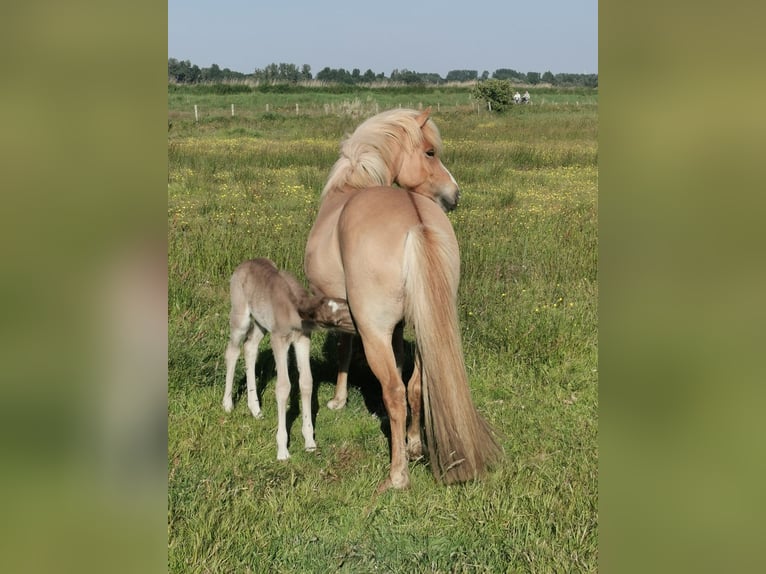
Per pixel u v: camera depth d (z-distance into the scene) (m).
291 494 3.54
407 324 3.53
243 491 3.56
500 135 22.23
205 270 6.82
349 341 4.75
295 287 3.91
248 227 8.34
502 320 5.61
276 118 27.44
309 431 4.18
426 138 4.71
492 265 7.06
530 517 3.28
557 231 8.44
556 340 5.34
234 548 3.11
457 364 3.45
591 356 5.27
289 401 4.87
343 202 4.04
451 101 42.00
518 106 36.56
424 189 4.76
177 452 3.94
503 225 8.75
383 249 3.46
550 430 4.26
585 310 5.92
